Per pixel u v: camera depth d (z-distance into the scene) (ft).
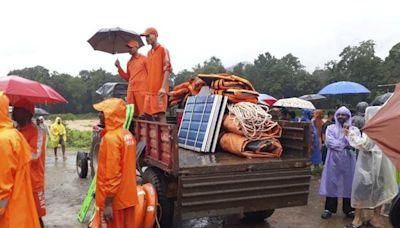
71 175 35.01
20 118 14.43
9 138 10.14
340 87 38.96
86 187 29.76
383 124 7.49
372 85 143.13
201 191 14.94
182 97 25.17
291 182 16.63
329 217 21.39
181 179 14.65
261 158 17.37
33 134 14.65
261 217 20.49
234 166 15.51
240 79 21.16
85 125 138.92
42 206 14.94
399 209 10.49
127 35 25.36
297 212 22.52
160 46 21.72
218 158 17.40
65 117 186.80
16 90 13.76
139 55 23.81
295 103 36.81
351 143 18.54
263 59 193.57
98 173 12.46
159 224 16.57
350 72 154.40
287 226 19.89
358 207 18.79
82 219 20.66
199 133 19.95
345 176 20.31
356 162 18.99
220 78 21.30
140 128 19.16
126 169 12.50
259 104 20.76
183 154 18.76
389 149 7.26
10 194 10.12
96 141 27.40
